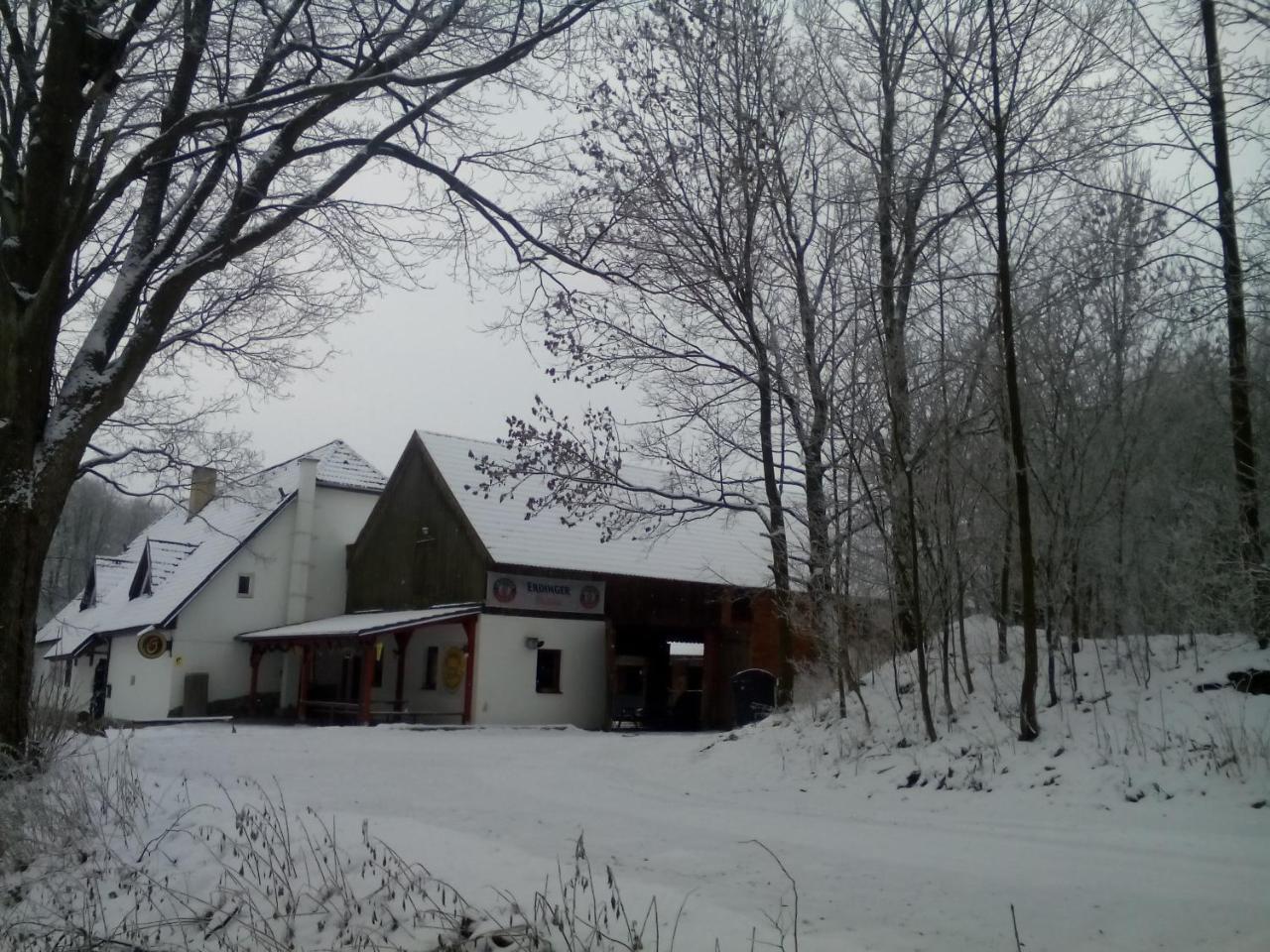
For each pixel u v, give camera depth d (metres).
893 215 15.48
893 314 14.91
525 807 10.45
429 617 29.77
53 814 9.15
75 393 12.05
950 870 7.23
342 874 7.20
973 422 13.98
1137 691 11.72
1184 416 15.65
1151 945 5.47
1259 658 11.36
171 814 9.48
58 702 13.04
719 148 15.63
